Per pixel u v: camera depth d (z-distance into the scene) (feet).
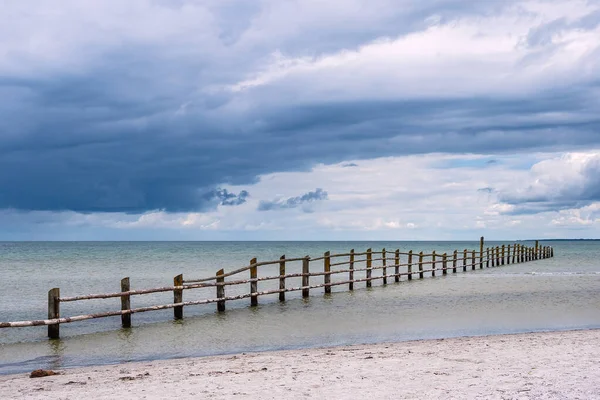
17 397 22.82
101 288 90.99
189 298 73.05
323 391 22.12
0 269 143.84
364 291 76.54
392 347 34.58
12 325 39.32
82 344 40.55
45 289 88.43
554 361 27.50
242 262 186.09
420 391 21.53
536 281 91.40
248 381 24.67
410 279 96.12
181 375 26.86
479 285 84.07
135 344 40.27
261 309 58.70
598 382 22.20
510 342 35.04
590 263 166.50
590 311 54.24
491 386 21.98
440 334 41.70
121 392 23.09
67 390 24.04
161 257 233.55
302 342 39.55
